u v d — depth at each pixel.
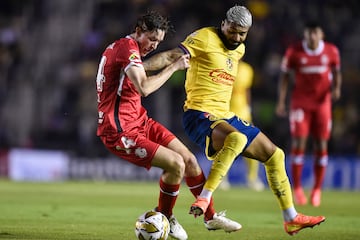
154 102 67.25
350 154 68.06
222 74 24.33
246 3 76.12
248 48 73.44
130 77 22.00
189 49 23.78
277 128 69.75
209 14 74.81
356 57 75.00
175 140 23.89
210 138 23.56
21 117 72.44
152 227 21.56
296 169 41.53
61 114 72.56
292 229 23.48
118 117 22.72
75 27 77.69
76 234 24.50
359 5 78.62
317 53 41.09
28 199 41.44
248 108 53.00
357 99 72.12
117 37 75.19
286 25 76.12
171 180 22.69
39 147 71.06
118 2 77.38
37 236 23.62
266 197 46.94
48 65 76.06
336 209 38.09
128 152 22.78
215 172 22.14
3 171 68.25
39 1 79.69
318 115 41.09
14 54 77.06
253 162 55.50
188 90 24.77
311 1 78.25
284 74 42.22
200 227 27.84
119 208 36.47
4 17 79.69
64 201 40.50
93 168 67.62
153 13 22.89
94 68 74.31
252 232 26.38
